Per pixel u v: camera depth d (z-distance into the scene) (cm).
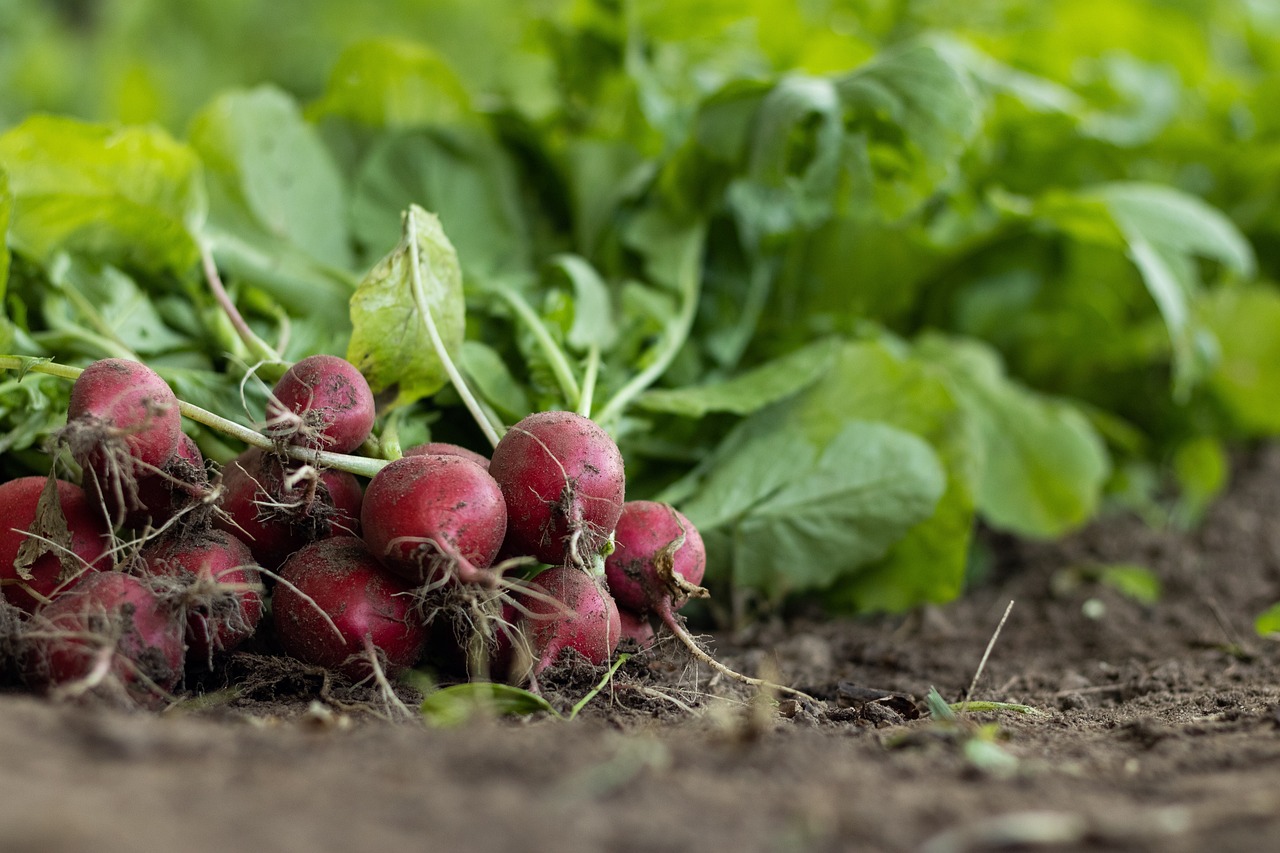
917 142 312
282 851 117
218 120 334
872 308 412
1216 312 462
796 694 226
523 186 382
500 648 216
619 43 407
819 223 372
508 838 124
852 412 319
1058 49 483
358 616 207
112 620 187
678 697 217
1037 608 357
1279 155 476
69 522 212
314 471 205
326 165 355
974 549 395
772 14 438
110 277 299
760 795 143
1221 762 164
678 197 347
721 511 296
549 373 280
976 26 510
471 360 279
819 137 318
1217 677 255
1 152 279
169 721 174
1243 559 400
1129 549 410
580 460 212
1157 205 399
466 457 234
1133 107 480
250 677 209
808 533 296
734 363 368
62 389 259
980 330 453
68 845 112
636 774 148
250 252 316
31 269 290
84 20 840
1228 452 517
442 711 187
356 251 349
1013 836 130
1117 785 154
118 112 604
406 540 199
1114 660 296
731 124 332
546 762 150
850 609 320
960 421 317
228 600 199
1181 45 523
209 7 812
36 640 187
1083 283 439
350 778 141
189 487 202
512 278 329
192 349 290
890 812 138
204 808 127
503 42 704
